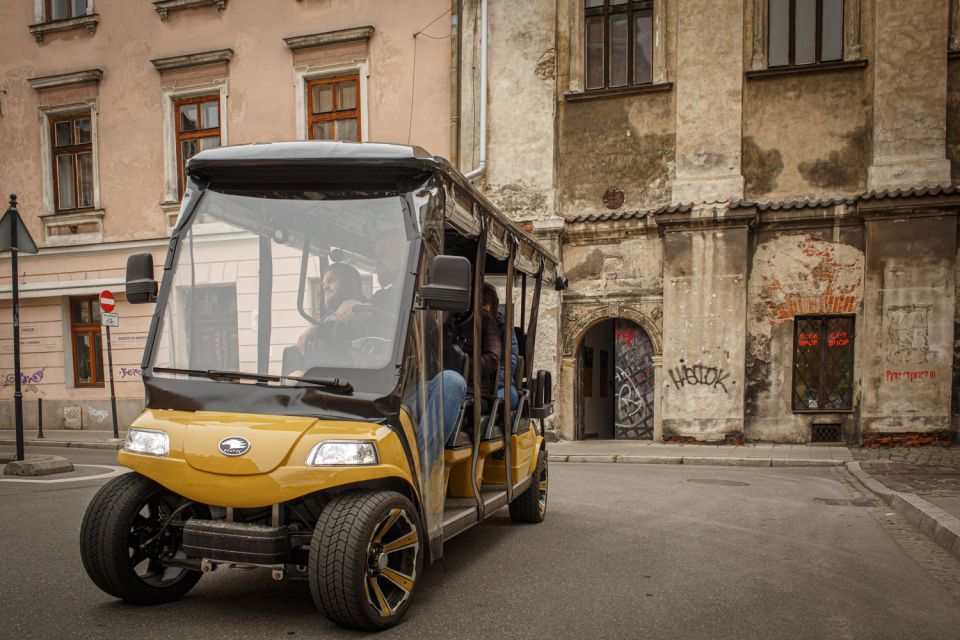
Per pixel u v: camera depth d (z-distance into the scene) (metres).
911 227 13.69
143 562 4.68
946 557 5.95
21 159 20.12
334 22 17.86
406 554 4.14
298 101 18.06
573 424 15.71
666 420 14.93
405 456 4.07
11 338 19.75
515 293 7.48
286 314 4.32
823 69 14.62
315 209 4.43
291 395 4.05
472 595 4.68
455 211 4.89
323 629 3.94
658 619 4.26
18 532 6.41
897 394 13.73
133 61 19.30
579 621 4.20
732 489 9.52
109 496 4.12
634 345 15.92
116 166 19.36
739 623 4.22
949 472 10.82
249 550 3.74
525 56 16.27
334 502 3.85
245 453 3.78
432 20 17.17
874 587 5.04
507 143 16.30
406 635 3.90
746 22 15.07
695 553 5.93
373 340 4.20
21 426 10.76
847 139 14.53
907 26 14.02
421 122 17.19
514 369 6.71
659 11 15.59
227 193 4.56
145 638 3.77
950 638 4.05
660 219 14.86
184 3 18.83
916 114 13.93
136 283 4.51
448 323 5.59
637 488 9.52
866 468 11.26
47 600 4.40
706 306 14.70
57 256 19.42
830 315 14.34
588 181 15.98
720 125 15.00
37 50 20.09
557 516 7.54
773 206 14.45
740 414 14.50
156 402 4.26
